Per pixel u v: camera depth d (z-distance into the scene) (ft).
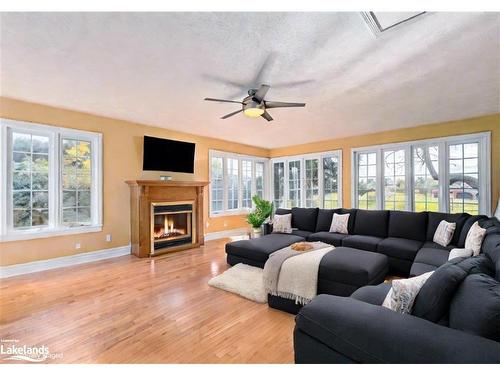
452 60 7.86
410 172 16.22
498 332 3.47
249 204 23.09
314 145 21.17
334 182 20.07
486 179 13.64
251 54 7.55
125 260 13.73
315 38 6.77
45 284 10.27
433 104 11.94
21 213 11.72
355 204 18.63
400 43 6.97
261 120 14.70
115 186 14.49
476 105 12.12
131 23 6.13
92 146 13.87
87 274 11.47
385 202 17.39
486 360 3.08
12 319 7.57
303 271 8.25
